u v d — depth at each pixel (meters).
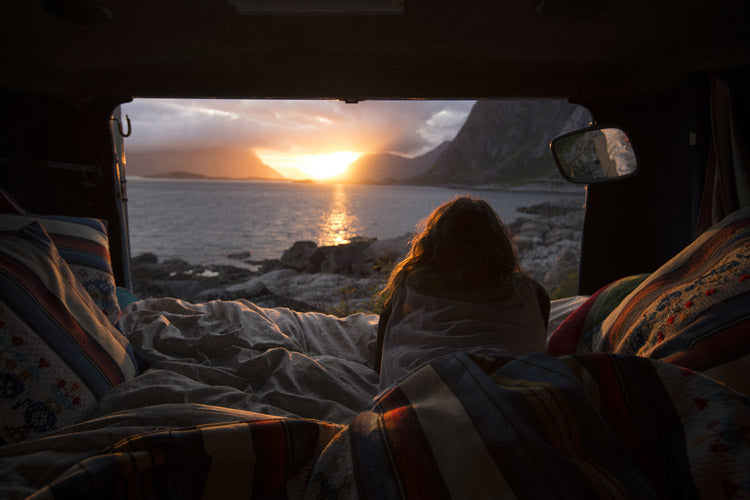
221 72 2.77
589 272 3.16
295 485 1.07
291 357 2.16
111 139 2.96
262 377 2.08
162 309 2.86
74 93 2.84
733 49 2.12
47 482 1.16
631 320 1.66
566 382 0.97
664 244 2.84
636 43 2.33
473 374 1.03
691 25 2.11
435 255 1.66
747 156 2.20
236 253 26.20
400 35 2.29
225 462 1.02
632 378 1.02
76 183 2.93
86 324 1.75
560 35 2.26
